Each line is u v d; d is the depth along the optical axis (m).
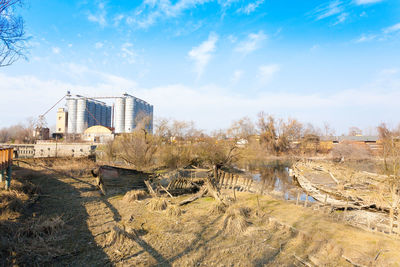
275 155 55.16
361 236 7.52
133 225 8.23
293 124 57.81
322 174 28.83
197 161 31.97
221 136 38.19
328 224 8.75
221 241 7.03
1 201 8.91
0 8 6.96
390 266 5.44
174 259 5.88
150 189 13.62
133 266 5.51
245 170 34.62
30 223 7.46
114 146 30.77
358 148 43.28
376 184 19.16
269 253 6.26
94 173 14.56
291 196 19.25
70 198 11.68
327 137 71.62
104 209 10.09
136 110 90.94
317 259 5.80
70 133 70.00
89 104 96.50
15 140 62.16
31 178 15.53
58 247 6.16
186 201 11.98
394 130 18.83
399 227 8.80
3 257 5.34
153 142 30.50
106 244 6.61
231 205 10.30
